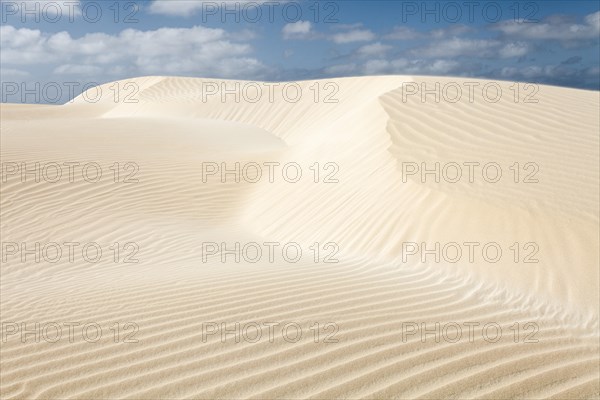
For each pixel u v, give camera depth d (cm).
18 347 383
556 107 997
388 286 511
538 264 521
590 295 473
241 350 368
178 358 358
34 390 321
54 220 880
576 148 782
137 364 351
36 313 459
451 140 842
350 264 602
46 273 680
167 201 993
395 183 727
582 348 385
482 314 444
